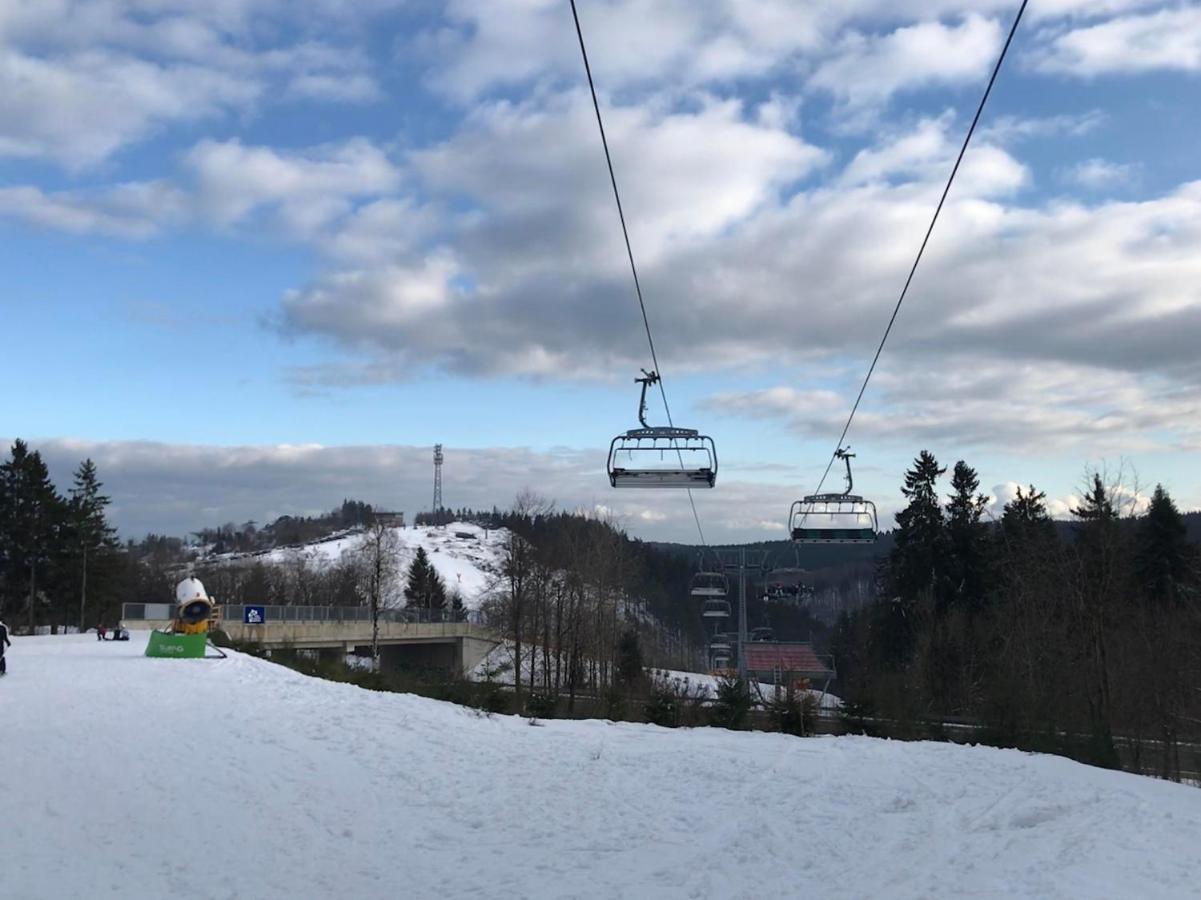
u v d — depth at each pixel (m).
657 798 11.66
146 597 101.38
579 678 61.88
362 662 67.88
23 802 9.77
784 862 8.70
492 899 7.37
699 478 18.84
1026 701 26.33
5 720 15.32
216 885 7.48
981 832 10.05
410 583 132.50
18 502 76.38
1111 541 37.31
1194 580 47.56
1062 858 8.64
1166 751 32.25
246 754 13.27
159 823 9.31
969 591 59.06
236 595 105.88
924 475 61.16
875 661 56.31
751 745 17.02
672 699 24.78
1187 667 35.16
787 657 46.69
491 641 72.19
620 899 7.41
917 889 7.67
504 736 16.50
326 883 7.72
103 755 12.53
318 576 117.06
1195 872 8.04
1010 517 61.53
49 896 6.93
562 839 9.50
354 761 13.34
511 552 57.59
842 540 27.25
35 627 79.44
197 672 25.20
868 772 14.15
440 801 11.16
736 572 41.25
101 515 82.06
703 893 7.60
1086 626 36.50
